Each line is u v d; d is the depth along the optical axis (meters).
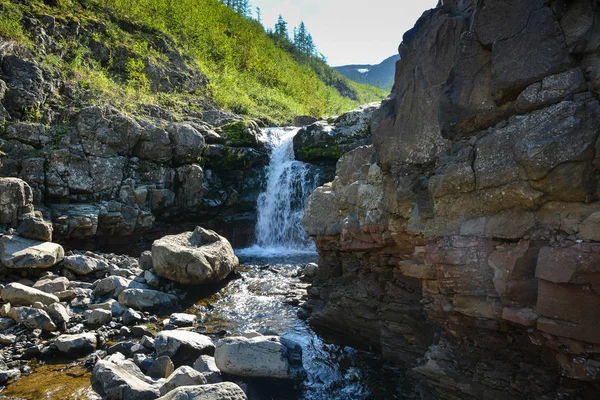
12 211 10.57
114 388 5.13
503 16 3.89
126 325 7.96
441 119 4.45
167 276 9.84
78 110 14.47
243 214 17.59
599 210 3.24
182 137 15.73
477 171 3.98
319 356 6.68
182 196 15.69
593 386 3.46
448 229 4.27
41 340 7.04
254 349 5.84
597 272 3.14
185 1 32.00
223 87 25.77
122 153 14.50
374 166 6.22
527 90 3.71
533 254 3.59
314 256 14.90
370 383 5.88
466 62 4.26
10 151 12.78
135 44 21.78
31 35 16.62
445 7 5.06
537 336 3.60
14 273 9.20
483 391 4.28
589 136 3.27
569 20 3.57
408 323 5.94
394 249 5.95
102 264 10.41
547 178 3.44
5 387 5.63
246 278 11.45
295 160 18.58
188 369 5.23
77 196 13.45
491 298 3.93
